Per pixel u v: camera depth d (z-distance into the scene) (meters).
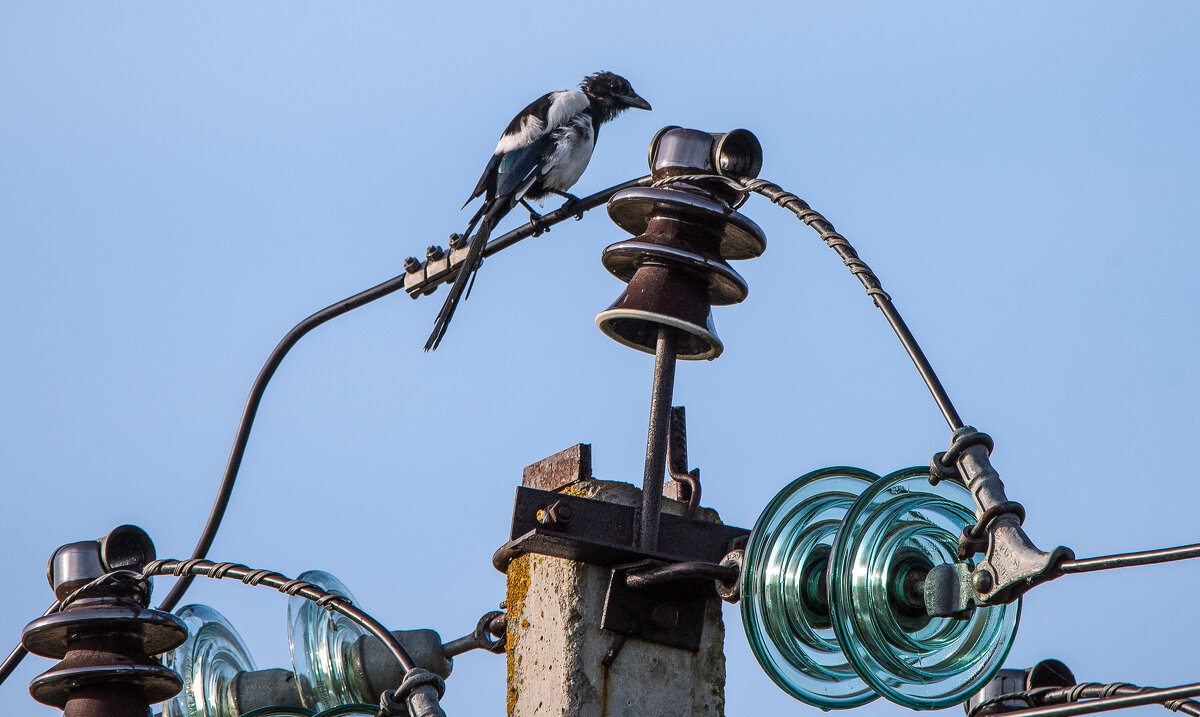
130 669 10.34
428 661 11.72
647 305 10.01
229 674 12.86
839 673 9.25
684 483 10.30
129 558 12.02
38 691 10.38
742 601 9.13
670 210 10.23
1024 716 8.52
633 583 9.58
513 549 9.80
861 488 9.50
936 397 8.65
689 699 9.75
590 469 10.30
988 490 8.28
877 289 9.16
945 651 8.65
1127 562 7.61
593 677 9.52
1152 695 8.06
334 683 11.79
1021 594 8.09
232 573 10.92
